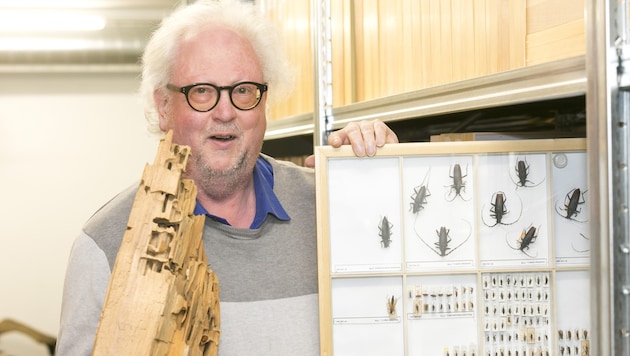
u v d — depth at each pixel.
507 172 1.23
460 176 1.25
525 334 1.22
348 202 1.27
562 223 1.21
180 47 1.44
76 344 1.32
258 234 1.48
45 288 5.61
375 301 1.26
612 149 0.92
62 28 4.87
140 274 1.01
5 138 5.59
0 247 5.56
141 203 1.06
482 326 1.23
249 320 1.42
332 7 1.97
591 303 0.97
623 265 0.93
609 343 0.93
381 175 1.27
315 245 1.52
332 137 1.28
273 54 1.56
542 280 1.21
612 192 0.92
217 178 1.43
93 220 1.43
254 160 1.47
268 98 1.64
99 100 5.74
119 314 0.98
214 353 1.19
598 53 0.94
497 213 1.23
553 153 1.21
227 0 1.55
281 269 1.47
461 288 1.24
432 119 1.94
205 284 1.17
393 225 1.26
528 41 1.16
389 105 1.63
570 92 1.03
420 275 1.25
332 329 1.26
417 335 1.25
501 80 1.21
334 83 1.98
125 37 4.98
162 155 1.12
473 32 1.33
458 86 1.34
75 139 5.71
